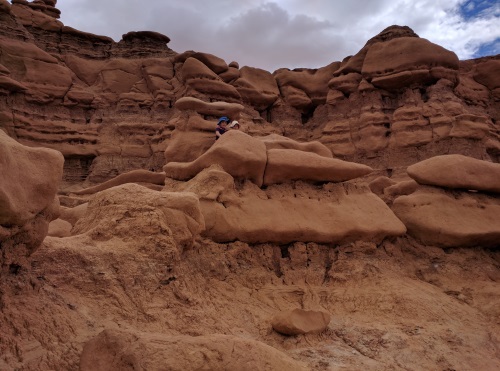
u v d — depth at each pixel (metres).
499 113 23.09
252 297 5.35
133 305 3.89
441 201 7.36
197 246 5.52
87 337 3.17
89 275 3.84
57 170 3.33
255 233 6.00
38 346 2.88
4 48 23.27
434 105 19.80
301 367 3.32
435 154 19.16
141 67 27.03
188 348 2.96
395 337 4.57
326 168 6.87
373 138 21.34
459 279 6.60
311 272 6.16
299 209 6.51
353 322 5.02
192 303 4.31
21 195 2.91
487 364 4.28
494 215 7.35
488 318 5.45
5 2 24.02
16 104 22.98
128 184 5.21
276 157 6.66
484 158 18.45
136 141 24.84
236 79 25.95
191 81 24.06
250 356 3.05
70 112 25.03
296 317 4.39
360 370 3.80
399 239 7.30
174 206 4.85
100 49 28.17
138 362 2.75
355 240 6.64
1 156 2.77
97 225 4.68
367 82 22.30
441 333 4.78
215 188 5.99
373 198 7.29
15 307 3.04
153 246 4.45
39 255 3.66
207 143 12.69
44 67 24.31
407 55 20.86
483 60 23.91
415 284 6.16
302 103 26.77
